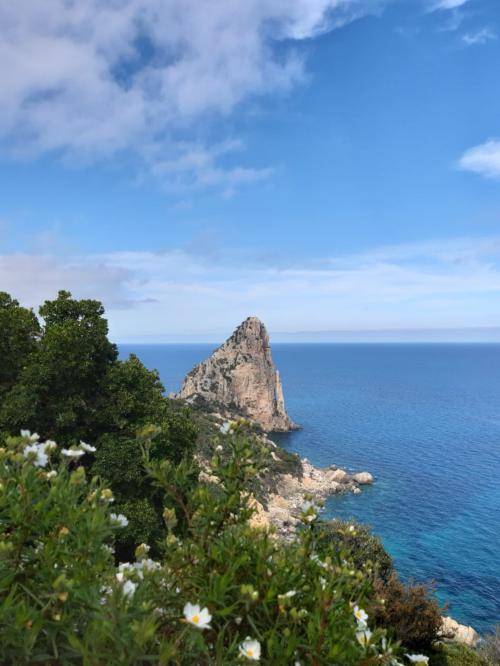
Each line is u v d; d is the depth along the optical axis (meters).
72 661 2.61
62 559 2.83
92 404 24.83
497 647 15.09
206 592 2.91
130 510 19.73
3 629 2.25
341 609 3.04
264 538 3.23
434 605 13.94
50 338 23.47
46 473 3.25
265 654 2.87
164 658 2.24
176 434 24.27
